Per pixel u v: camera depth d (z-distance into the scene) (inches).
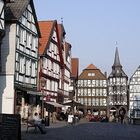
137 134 1082.7
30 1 1573.6
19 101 1454.2
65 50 2822.3
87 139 847.7
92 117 2465.6
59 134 983.6
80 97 4458.7
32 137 861.2
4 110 1384.1
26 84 1550.2
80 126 1478.8
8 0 1295.5
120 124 1863.9
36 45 1697.8
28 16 1568.7
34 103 1667.1
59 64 2432.3
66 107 2532.0
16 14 1412.4
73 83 3538.4
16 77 1413.6
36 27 1689.2
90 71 4503.0
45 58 1994.3
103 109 4431.6
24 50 1520.7
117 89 4485.7
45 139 818.8
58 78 2395.4
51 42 2135.8
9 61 1391.5
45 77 1996.8
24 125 1376.7
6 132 640.4
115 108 4451.3
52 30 2107.5
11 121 649.6
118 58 4655.5
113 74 4549.7
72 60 3902.6
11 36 1396.4
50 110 2046.0
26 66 1557.6
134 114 4023.1
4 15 1314.0
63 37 2640.3
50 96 2126.0
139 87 4077.3
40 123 1004.6
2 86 1391.5
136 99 4060.0
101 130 1229.7
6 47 1396.4
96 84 4475.9
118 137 939.3
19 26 1445.6
